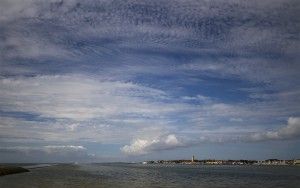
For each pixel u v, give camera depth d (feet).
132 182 243.40
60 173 356.38
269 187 222.48
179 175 379.14
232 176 367.86
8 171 321.11
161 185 223.10
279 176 371.97
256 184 247.09
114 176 324.80
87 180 250.98
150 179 287.89
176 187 209.87
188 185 228.43
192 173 442.50
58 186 193.06
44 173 344.90
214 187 215.51
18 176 282.56
